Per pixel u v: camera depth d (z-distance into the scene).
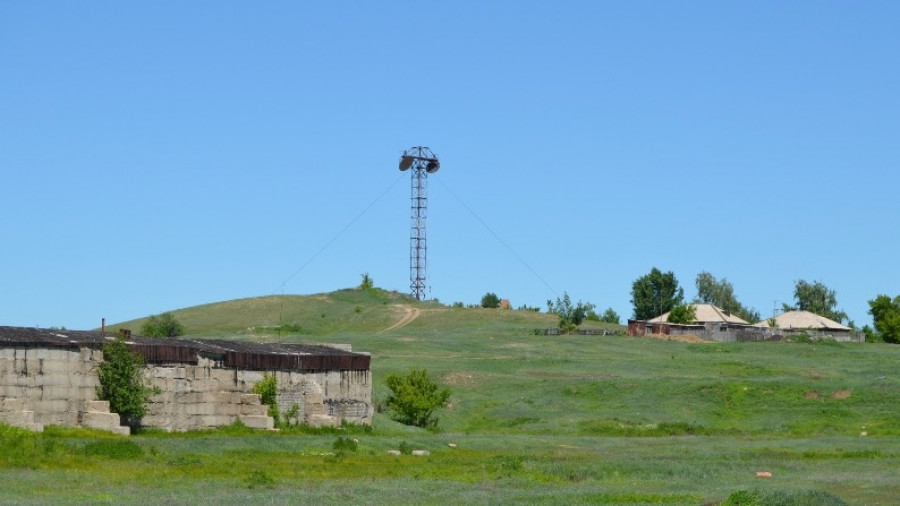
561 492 48.81
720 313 199.25
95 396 62.75
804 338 164.88
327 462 57.00
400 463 58.78
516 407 102.44
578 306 192.50
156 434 64.56
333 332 191.00
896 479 55.84
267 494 44.72
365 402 78.62
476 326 191.62
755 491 44.75
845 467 62.59
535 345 157.12
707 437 86.00
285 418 72.69
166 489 44.91
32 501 39.91
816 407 99.75
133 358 64.19
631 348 154.75
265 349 74.81
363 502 43.41
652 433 89.31
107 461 52.03
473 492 48.03
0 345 59.44
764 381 110.88
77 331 66.69
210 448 59.16
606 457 66.69
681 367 130.88
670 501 46.03
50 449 52.50
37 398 60.47
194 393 67.81
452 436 77.50
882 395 101.75
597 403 104.94
